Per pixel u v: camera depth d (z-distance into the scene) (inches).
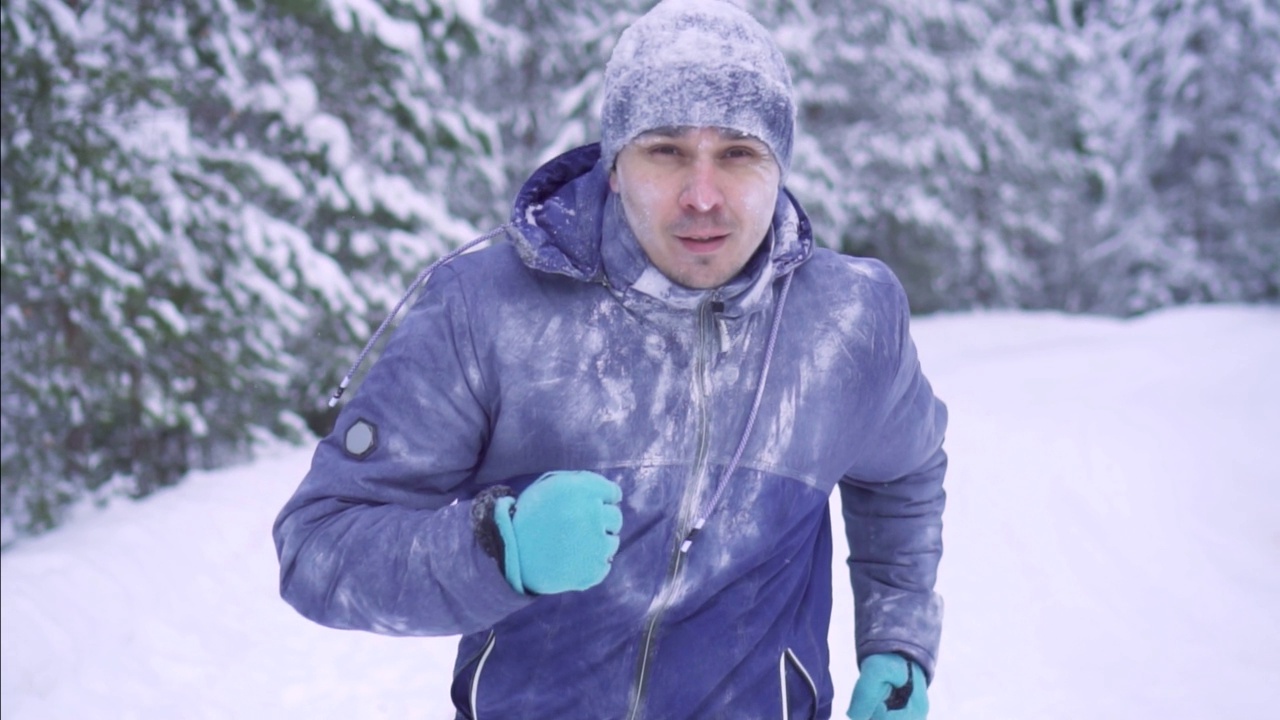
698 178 51.2
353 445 53.6
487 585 47.9
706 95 51.0
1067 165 740.0
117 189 235.8
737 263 53.0
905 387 63.8
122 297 232.7
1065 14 880.9
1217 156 852.6
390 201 318.7
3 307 240.5
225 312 260.1
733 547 56.1
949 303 716.0
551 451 54.7
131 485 277.7
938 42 707.4
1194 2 847.7
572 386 54.3
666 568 55.2
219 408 287.0
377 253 317.7
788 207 58.7
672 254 52.4
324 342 319.0
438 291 55.5
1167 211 864.9
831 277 59.9
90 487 280.4
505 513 48.1
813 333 57.7
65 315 246.2
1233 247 841.5
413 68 318.0
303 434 304.0
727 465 55.7
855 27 644.1
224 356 261.9
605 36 496.7
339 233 317.4
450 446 54.6
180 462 285.1
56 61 228.8
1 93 226.5
